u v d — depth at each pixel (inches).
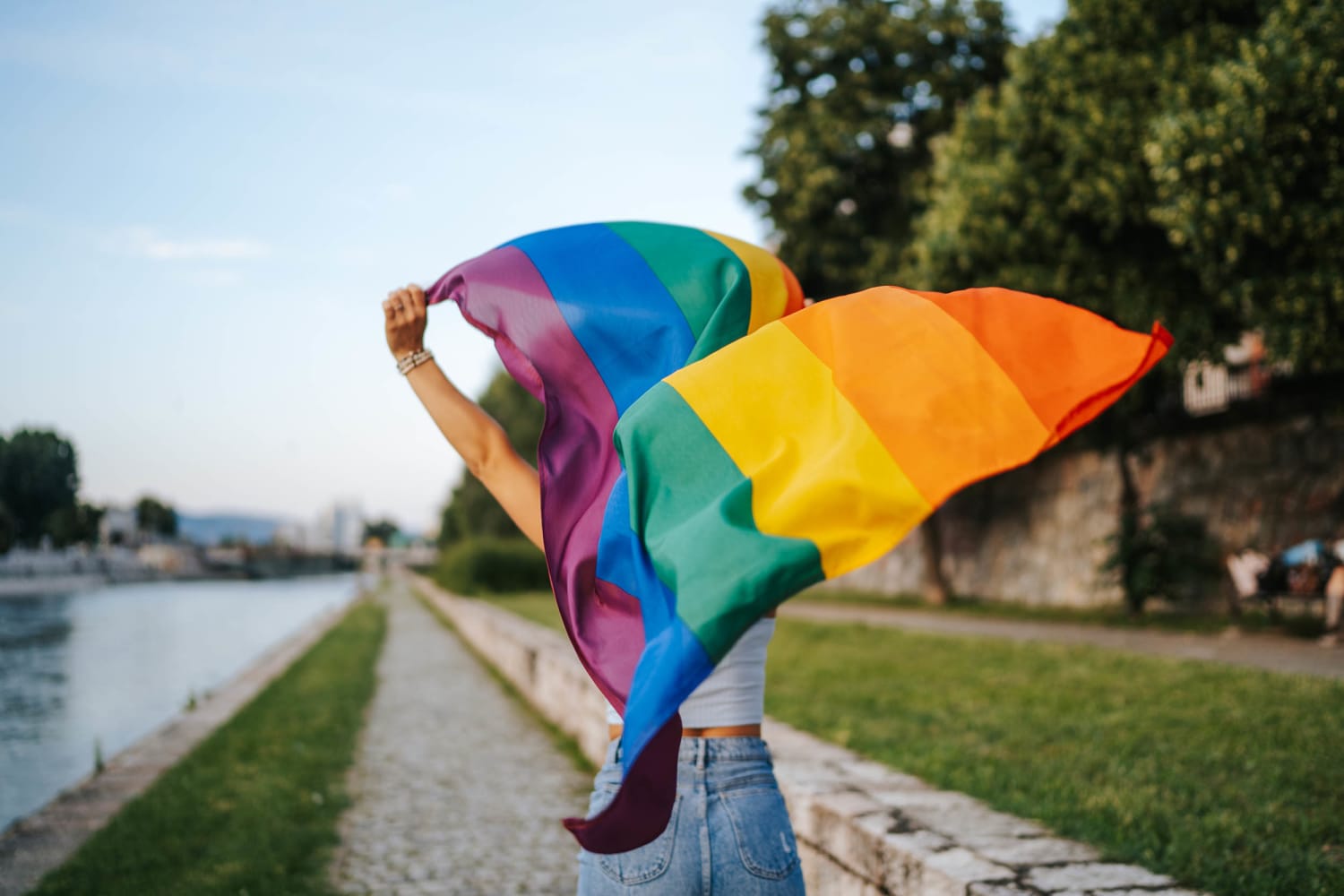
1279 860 131.3
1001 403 62.8
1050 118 475.8
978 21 775.7
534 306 82.3
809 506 61.3
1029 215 492.4
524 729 368.8
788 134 778.8
